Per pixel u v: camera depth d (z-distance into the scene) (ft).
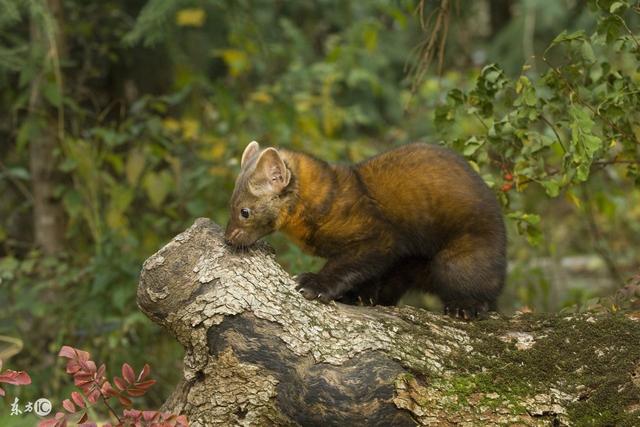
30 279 43.29
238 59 49.37
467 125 50.16
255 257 26.08
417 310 27.12
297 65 56.75
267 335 24.57
